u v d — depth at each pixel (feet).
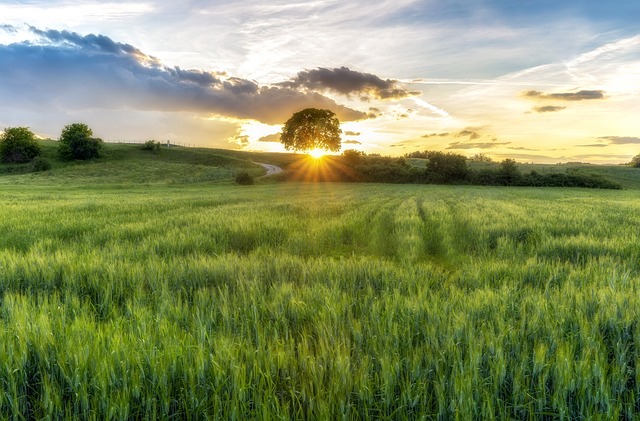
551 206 86.63
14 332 11.35
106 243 33.37
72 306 15.08
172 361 9.81
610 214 63.52
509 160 291.99
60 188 215.31
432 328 11.71
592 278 19.01
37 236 38.52
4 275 19.25
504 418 8.35
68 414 8.66
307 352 10.71
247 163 454.81
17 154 398.21
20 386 9.74
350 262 22.34
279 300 15.20
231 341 11.02
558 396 8.85
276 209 70.33
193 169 355.56
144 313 13.39
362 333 12.23
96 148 418.10
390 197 126.21
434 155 304.30
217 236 38.06
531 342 11.46
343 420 8.16
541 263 22.38
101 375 9.14
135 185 244.83
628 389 9.75
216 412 8.38
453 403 8.40
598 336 11.47
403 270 21.56
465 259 32.63
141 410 9.05
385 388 9.05
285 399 9.59
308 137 379.35
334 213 65.16
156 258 24.95
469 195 150.71
